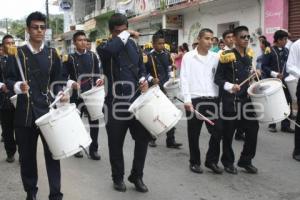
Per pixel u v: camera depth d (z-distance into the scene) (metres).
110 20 5.27
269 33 14.36
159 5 20.72
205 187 5.65
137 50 5.38
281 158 7.00
